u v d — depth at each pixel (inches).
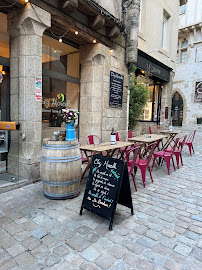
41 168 123.3
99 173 107.5
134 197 134.4
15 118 156.5
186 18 719.7
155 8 351.3
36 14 143.3
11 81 155.7
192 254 80.4
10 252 79.1
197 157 261.3
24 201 122.0
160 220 105.6
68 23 178.4
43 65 191.0
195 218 108.3
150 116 423.5
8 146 161.3
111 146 158.4
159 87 440.1
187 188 152.0
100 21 198.7
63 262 74.5
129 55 264.5
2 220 101.0
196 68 726.5
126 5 257.4
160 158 215.8
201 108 722.8
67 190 124.5
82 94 239.3
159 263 75.1
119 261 75.6
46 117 196.7
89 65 230.5
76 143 128.0
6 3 139.4
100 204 101.8
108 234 92.0
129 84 281.6
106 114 241.9
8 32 152.4
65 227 96.7
